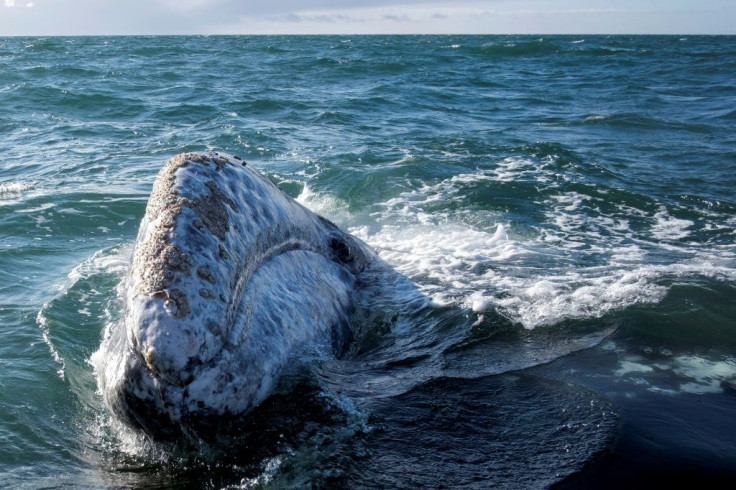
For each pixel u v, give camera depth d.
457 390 4.43
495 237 8.07
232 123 16.80
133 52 49.56
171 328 3.29
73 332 5.36
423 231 8.34
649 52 49.34
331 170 11.41
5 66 32.38
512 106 21.78
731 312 5.69
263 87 25.53
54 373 4.69
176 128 16.39
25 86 21.73
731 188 10.84
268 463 3.59
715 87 27.09
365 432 3.89
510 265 7.02
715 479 3.49
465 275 6.67
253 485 3.45
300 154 13.11
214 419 3.50
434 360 4.91
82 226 8.36
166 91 23.28
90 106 19.55
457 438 3.88
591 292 6.10
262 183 4.70
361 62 37.62
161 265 3.43
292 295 4.52
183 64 36.94
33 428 4.02
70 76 27.95
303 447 3.71
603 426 3.94
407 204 9.52
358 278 6.05
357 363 4.85
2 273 6.62
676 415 4.09
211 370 3.43
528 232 8.34
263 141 14.44
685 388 4.45
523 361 4.86
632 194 10.08
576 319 5.54
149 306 3.32
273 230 4.59
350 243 6.18
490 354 5.00
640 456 3.66
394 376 4.64
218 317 3.48
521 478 3.51
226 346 3.55
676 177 11.55
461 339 5.26
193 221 3.68
